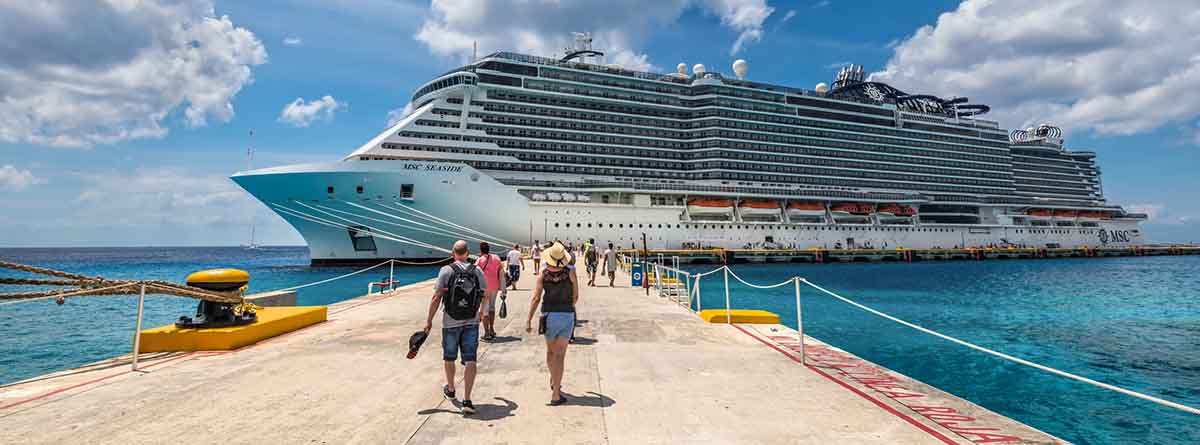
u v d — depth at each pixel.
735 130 58.38
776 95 63.53
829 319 19.75
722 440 3.99
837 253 62.34
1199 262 75.50
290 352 7.16
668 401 5.01
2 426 4.18
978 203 71.00
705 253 52.72
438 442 3.88
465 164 40.41
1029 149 82.50
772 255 60.78
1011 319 20.94
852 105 67.50
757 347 7.99
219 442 3.87
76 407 4.70
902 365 12.36
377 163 38.12
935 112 80.06
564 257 5.10
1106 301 27.41
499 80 48.56
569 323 4.92
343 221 39.81
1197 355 14.24
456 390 5.29
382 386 5.44
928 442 4.02
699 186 52.69
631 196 50.66
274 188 37.97
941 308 24.47
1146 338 16.72
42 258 141.62
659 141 55.69
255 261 106.31
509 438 3.98
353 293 32.38
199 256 162.88
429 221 40.16
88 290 6.10
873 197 63.50
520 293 16.06
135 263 97.44
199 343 7.28
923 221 69.75
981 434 4.22
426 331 4.87
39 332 17.12
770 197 56.56
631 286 19.48
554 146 48.75
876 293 31.58
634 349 7.63
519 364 6.54
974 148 73.56
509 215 42.34
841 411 4.79
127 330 17.55
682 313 11.76
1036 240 79.06
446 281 4.83
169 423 4.29
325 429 4.15
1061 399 9.82
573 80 53.31
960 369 11.97
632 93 55.75
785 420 4.50
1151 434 8.07
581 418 4.46
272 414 4.52
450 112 45.81
